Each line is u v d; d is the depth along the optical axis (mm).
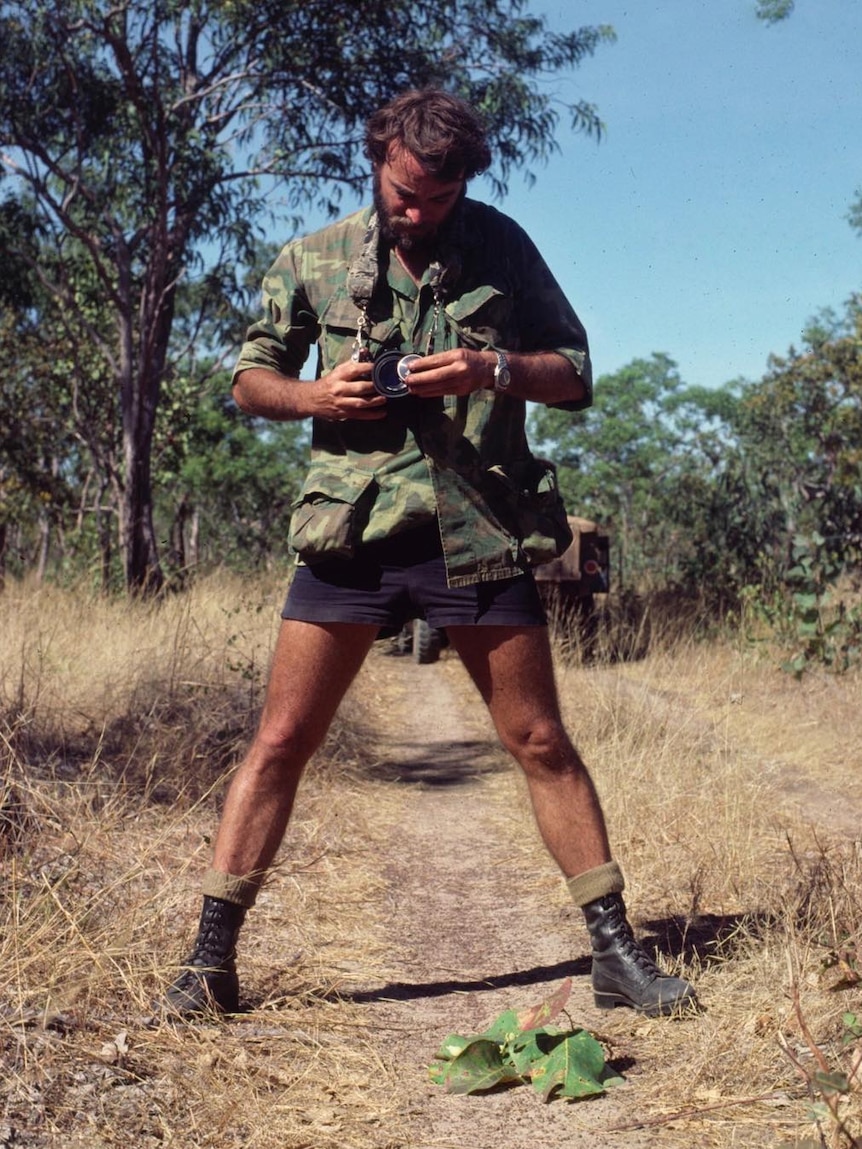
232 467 34188
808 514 13680
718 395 55531
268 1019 2719
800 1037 2398
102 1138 2074
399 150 2639
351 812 5285
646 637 11336
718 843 4043
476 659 2803
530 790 2857
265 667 7461
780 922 3043
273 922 3514
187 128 16016
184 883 3605
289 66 16062
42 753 4906
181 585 15055
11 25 15320
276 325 2900
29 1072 2260
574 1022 2729
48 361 21688
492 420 2773
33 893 3086
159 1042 2486
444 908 3873
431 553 2744
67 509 23953
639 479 54719
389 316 2764
